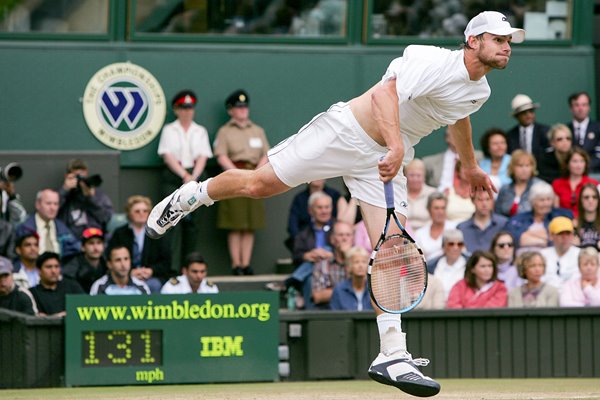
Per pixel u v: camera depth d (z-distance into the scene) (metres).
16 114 31.30
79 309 22.89
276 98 32.47
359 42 32.91
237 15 32.25
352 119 15.05
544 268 25.19
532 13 33.50
